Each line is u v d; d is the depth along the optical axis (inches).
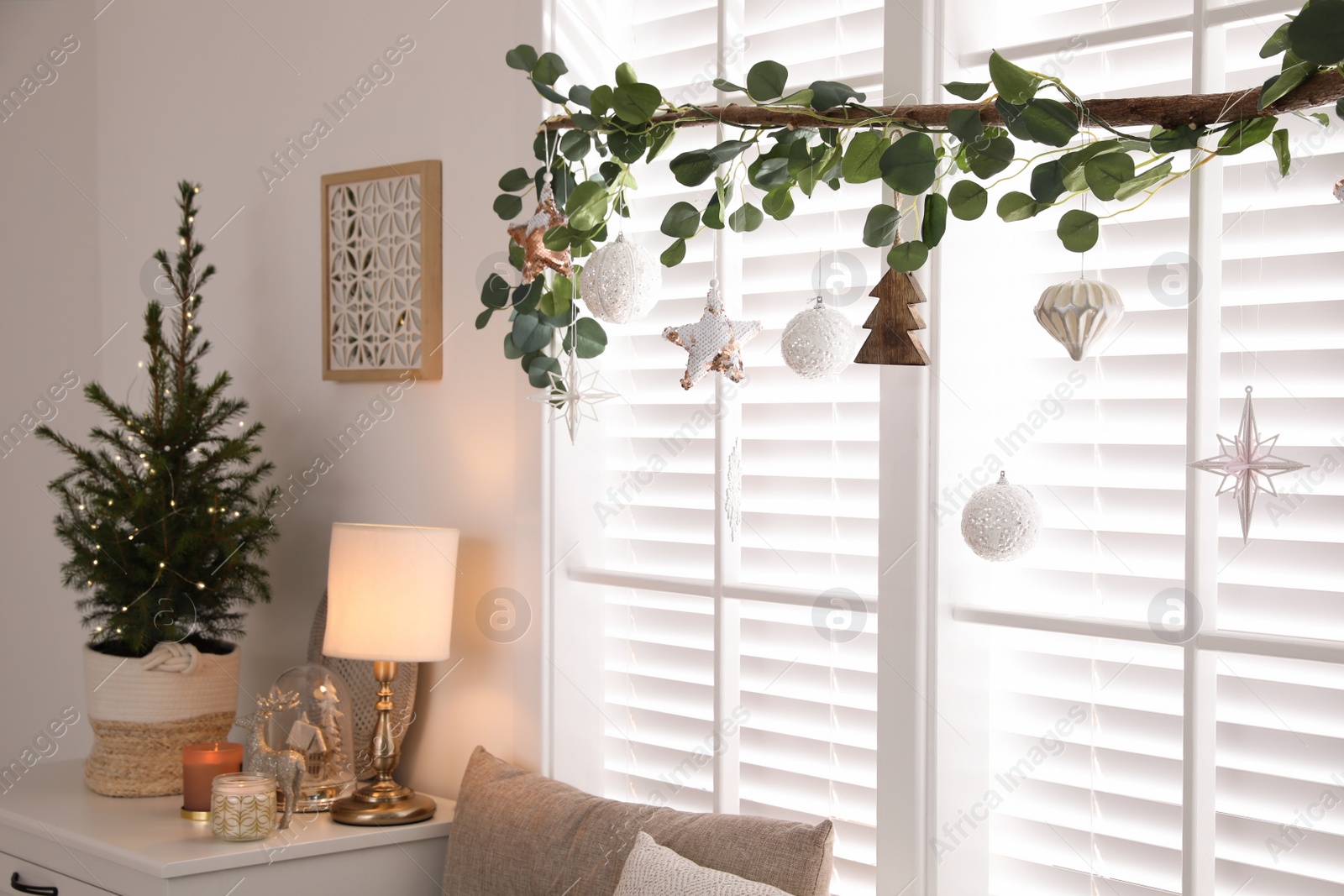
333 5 110.7
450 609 92.6
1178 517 70.2
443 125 101.6
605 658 96.9
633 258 68.5
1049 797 75.4
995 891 77.4
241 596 105.8
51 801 97.2
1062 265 74.5
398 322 104.6
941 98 72.1
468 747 99.4
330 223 109.8
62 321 135.3
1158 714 71.3
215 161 122.3
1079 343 58.5
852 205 81.2
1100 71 72.7
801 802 84.6
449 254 101.3
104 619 105.9
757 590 81.9
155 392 105.6
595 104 68.2
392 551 90.0
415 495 104.3
